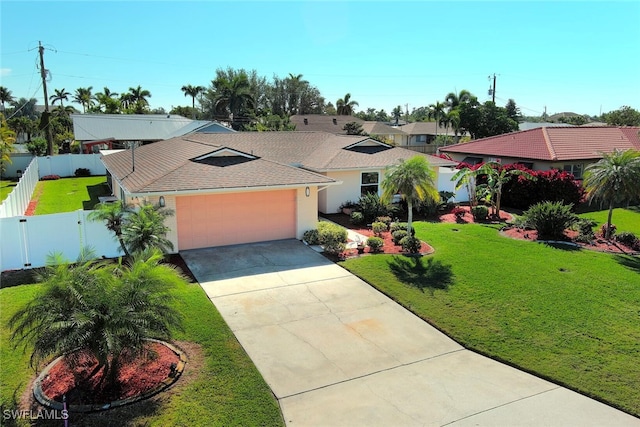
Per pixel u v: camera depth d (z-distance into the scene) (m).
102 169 36.97
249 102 66.94
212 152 17.39
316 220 17.06
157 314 7.17
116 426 6.41
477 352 9.02
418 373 8.24
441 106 58.12
